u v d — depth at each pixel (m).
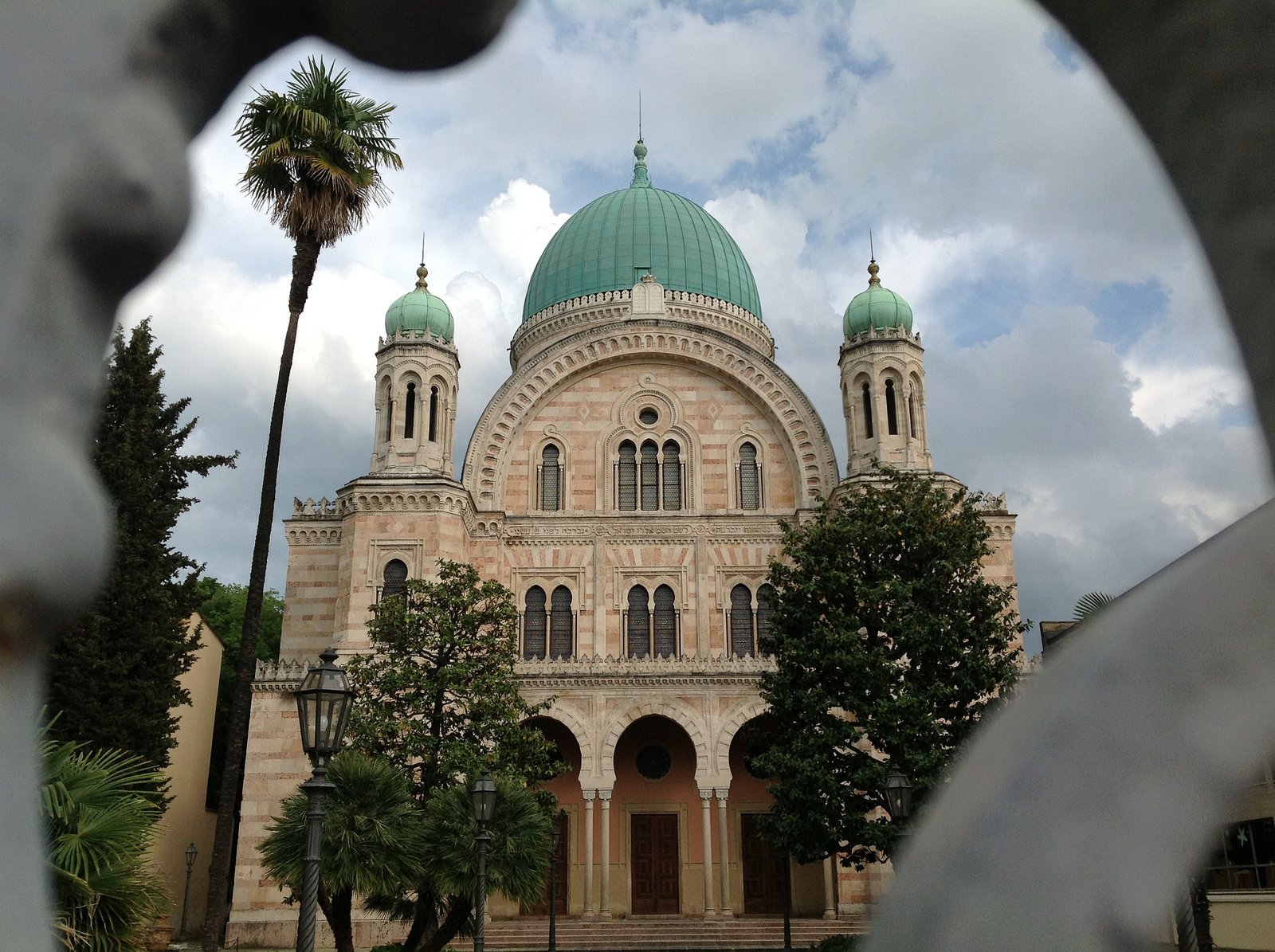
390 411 54.56
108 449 41.06
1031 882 1.14
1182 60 1.52
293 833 24.91
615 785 52.38
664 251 68.12
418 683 36.44
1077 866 1.13
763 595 38.94
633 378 57.44
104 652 39.09
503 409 56.22
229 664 71.62
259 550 31.61
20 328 1.31
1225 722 1.17
